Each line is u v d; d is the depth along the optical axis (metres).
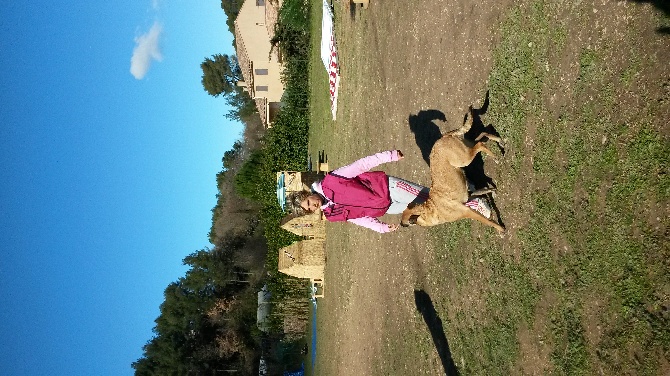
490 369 6.15
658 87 4.09
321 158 18.45
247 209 53.69
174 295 49.66
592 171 4.70
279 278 24.19
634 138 4.29
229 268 49.69
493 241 6.12
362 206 5.56
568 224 4.96
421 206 5.92
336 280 15.04
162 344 48.84
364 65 12.01
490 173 6.17
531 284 5.45
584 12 4.80
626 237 4.34
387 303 9.59
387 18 10.27
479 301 6.40
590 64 4.73
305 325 23.28
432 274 7.67
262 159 31.00
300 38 23.94
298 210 5.64
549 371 5.15
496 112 6.13
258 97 34.47
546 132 5.27
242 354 42.16
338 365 13.68
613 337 4.41
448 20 7.45
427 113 8.17
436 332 7.48
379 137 10.75
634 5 4.29
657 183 4.07
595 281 4.63
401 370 8.73
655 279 4.06
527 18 5.60
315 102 20.86
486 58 6.38
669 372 3.91
